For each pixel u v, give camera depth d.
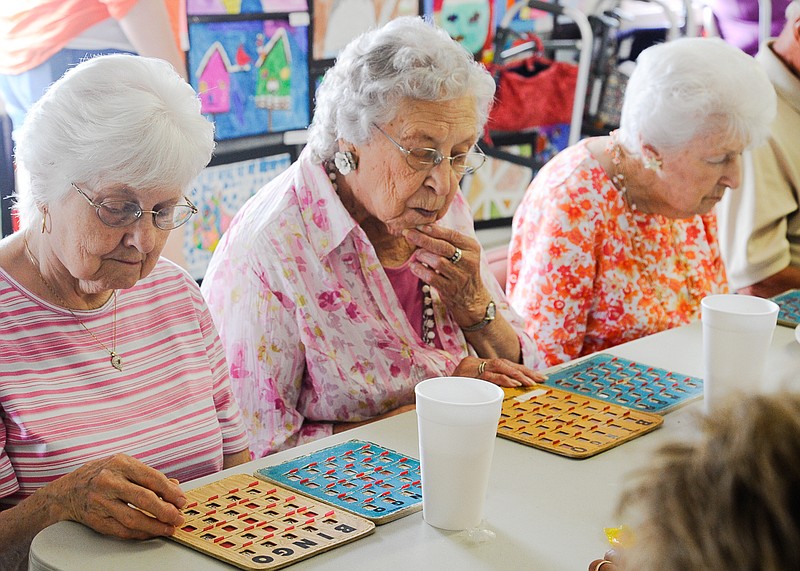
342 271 1.71
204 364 1.47
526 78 3.53
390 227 1.68
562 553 1.02
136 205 1.26
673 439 0.50
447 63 1.58
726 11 3.60
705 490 0.47
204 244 2.76
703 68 1.92
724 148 1.94
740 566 0.45
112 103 1.23
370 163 1.63
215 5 2.63
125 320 1.41
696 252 2.19
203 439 1.42
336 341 1.70
